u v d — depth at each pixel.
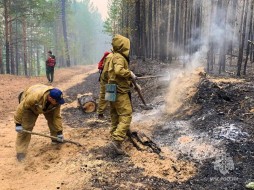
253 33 15.34
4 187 4.38
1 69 25.28
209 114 6.10
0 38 26.00
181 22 17.33
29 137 5.43
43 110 5.26
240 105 6.17
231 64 12.63
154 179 4.38
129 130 5.67
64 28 40.94
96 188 4.21
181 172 4.53
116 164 4.89
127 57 5.21
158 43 17.98
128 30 18.83
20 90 13.79
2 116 8.69
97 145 5.70
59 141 5.63
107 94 5.14
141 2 17.81
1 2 23.59
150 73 11.90
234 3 13.34
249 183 3.98
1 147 5.96
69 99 11.45
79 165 4.91
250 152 4.72
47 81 18.00
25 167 4.98
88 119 7.94
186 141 5.38
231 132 5.27
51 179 4.54
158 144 5.56
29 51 41.50
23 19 27.59
